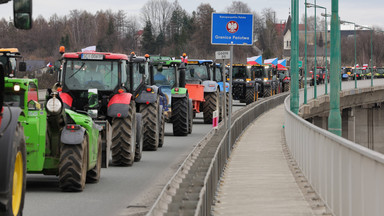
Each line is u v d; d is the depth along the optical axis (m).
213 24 34.03
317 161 21.47
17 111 13.84
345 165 15.95
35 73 81.81
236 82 88.19
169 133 46.22
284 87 133.75
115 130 27.20
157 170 26.69
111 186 22.16
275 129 56.25
